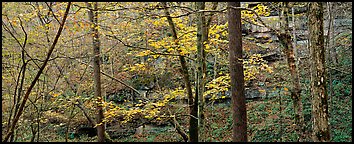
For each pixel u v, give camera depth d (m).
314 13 5.28
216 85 8.34
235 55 6.59
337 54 14.91
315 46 5.29
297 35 14.20
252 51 14.36
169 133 14.77
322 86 5.26
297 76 6.62
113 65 15.12
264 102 14.77
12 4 7.30
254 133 13.10
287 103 14.11
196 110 8.42
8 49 8.57
